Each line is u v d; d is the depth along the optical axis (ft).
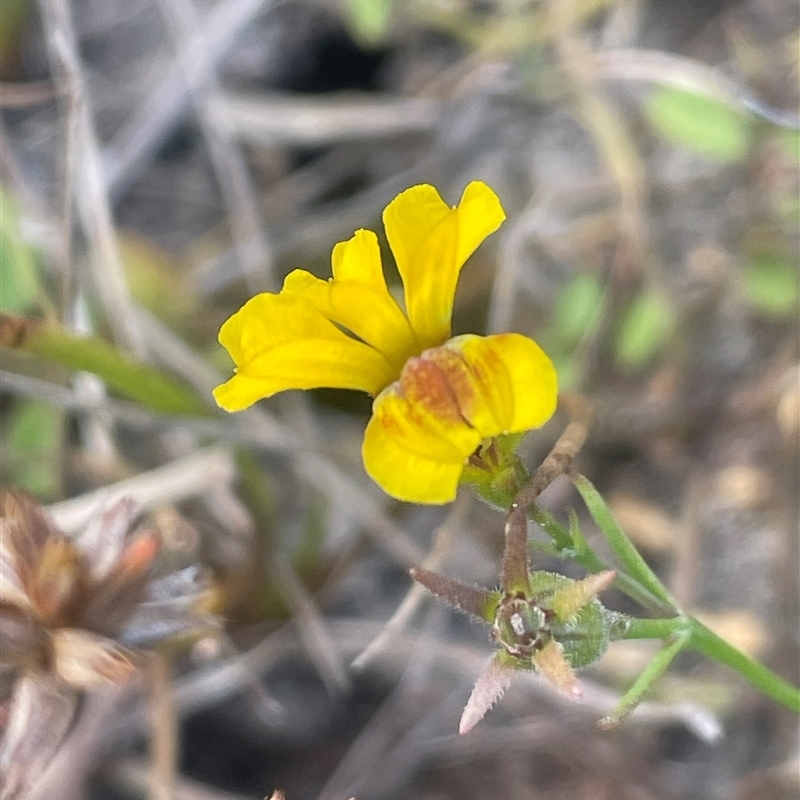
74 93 0.24
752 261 0.32
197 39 0.32
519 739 0.28
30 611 0.19
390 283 0.32
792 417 0.29
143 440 0.30
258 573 0.25
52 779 0.25
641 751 0.28
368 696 0.31
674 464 0.31
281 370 0.15
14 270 0.25
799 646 0.28
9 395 0.31
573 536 0.17
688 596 0.28
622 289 0.31
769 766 0.28
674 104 0.30
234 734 0.31
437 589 0.15
